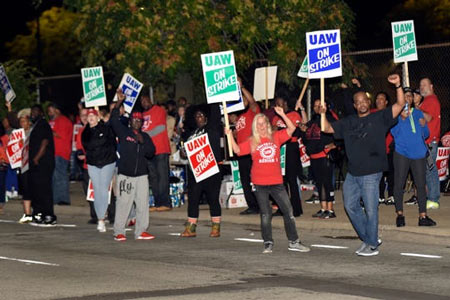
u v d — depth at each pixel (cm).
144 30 2156
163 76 2308
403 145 1555
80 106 2534
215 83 1488
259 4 2303
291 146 1769
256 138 1415
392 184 1912
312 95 2384
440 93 2480
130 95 1986
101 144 1738
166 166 1992
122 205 1627
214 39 2241
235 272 1257
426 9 4228
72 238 1675
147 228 1762
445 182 2105
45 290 1143
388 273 1229
